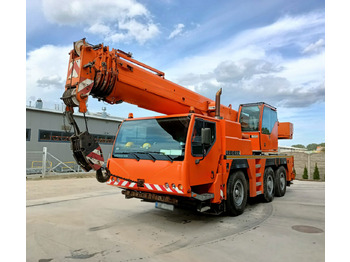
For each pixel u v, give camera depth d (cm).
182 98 611
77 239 470
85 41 454
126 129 602
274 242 459
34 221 589
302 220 618
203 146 537
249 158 720
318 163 2041
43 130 2184
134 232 515
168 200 502
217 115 647
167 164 496
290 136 1127
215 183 565
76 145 440
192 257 390
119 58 487
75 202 815
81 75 435
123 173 559
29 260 375
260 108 884
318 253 408
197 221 603
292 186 1353
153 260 378
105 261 373
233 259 384
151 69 565
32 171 1717
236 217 645
